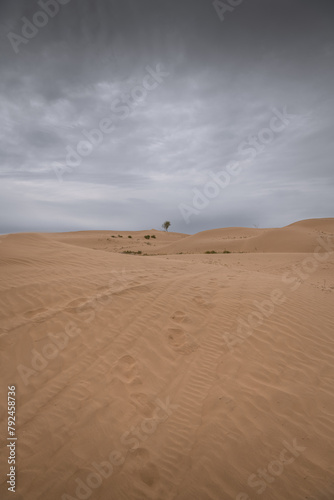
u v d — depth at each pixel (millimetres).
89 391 3588
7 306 5262
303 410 3455
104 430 3066
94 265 8656
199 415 3369
